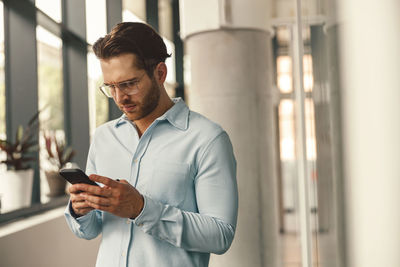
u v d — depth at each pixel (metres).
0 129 2.88
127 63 1.02
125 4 5.03
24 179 2.69
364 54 0.37
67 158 3.30
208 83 2.75
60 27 3.51
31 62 3.03
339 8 0.48
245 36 2.75
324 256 1.01
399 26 0.27
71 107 4.04
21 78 3.02
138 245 1.12
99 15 4.21
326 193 0.92
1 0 2.88
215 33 2.74
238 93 2.74
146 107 1.09
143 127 1.22
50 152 3.22
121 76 1.03
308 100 1.36
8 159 2.65
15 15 2.99
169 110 1.18
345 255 0.52
